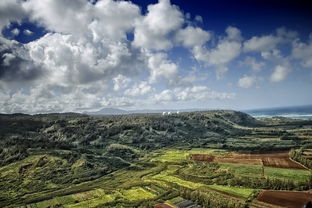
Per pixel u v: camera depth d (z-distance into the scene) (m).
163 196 134.38
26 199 157.62
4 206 147.88
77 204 139.88
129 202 132.38
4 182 186.88
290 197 115.88
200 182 153.38
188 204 121.50
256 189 129.88
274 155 196.38
